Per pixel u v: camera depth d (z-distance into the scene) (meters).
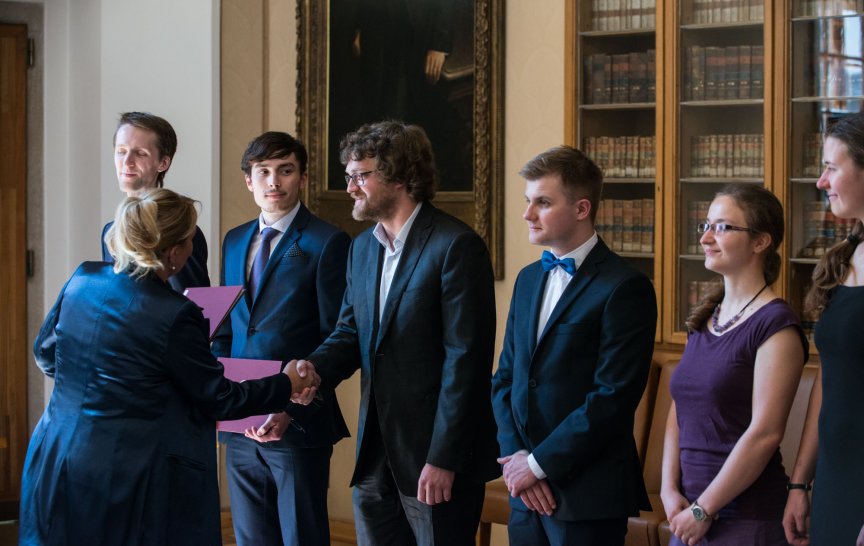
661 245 4.87
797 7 4.54
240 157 6.19
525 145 5.49
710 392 2.87
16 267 6.49
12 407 6.52
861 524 2.54
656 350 4.95
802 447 2.91
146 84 6.11
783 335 2.81
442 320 3.34
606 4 5.00
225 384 3.13
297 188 4.09
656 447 4.80
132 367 3.00
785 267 4.56
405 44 5.83
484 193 5.56
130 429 3.00
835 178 2.67
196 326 3.07
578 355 3.02
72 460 3.00
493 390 3.30
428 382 3.36
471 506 3.36
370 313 3.47
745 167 4.69
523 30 5.48
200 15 6.05
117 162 4.18
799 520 2.82
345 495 6.16
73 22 6.43
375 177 3.39
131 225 3.05
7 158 6.45
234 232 4.25
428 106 5.77
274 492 4.11
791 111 4.56
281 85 6.29
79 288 3.13
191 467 3.06
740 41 4.68
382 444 3.47
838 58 4.45
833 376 2.65
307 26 6.10
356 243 3.64
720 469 2.85
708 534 2.84
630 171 4.97
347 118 6.04
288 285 3.97
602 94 5.02
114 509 2.96
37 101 6.50
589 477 2.95
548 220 3.08
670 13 4.81
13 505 6.51
